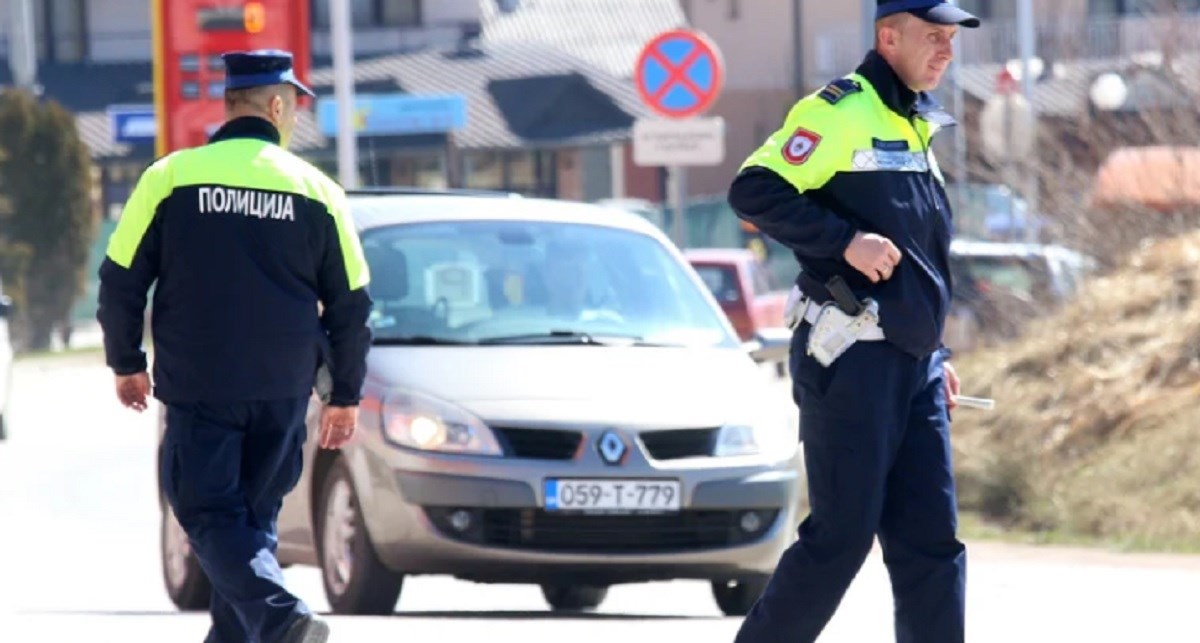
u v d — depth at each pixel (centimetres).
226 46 6312
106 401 8038
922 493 1752
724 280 6806
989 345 5025
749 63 16400
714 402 2767
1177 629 2530
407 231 3022
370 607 2738
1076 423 4138
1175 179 4906
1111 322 4422
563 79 16088
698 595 3497
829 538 1733
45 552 4012
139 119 13488
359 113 10181
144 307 1931
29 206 11719
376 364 2788
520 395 2711
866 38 4703
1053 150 5238
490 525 2652
